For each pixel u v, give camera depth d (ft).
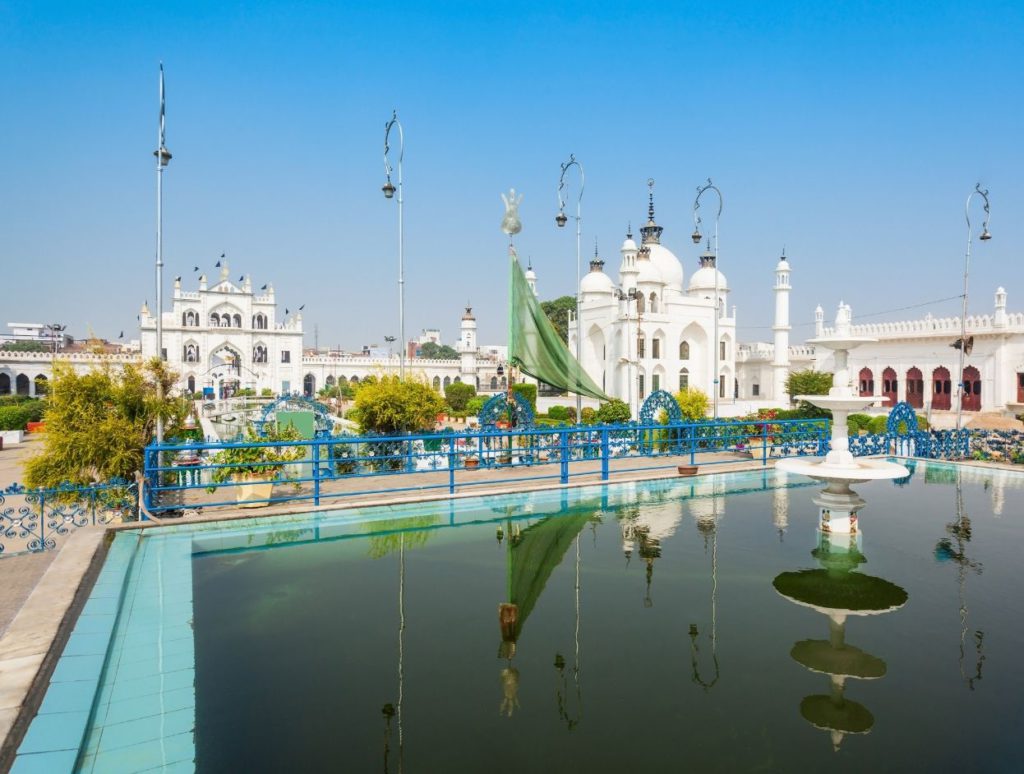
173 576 21.35
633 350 147.84
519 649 16.07
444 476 40.37
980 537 26.43
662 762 11.44
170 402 33.76
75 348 255.09
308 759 11.44
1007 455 46.19
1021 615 18.20
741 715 13.03
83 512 27.02
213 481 32.83
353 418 52.26
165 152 40.70
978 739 12.17
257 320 226.38
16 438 96.99
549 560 23.43
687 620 17.92
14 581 20.01
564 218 66.54
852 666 15.15
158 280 40.06
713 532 27.35
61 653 14.90
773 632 17.11
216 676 14.47
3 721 11.46
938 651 15.96
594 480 37.19
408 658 15.55
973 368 125.70
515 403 49.37
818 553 24.20
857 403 26.61
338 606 18.84
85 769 10.99
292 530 27.12
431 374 257.34
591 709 13.25
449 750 11.77
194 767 11.14
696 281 182.39
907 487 37.55
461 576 21.66
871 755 11.65
